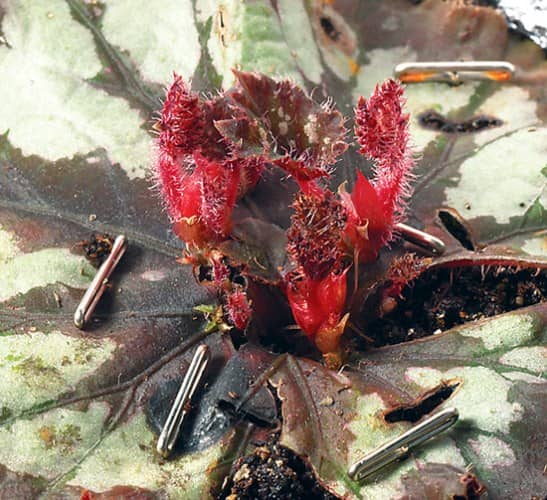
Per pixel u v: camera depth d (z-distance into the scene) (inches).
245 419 4.7
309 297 4.7
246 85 4.7
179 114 4.6
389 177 4.8
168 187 4.9
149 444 4.7
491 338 4.8
